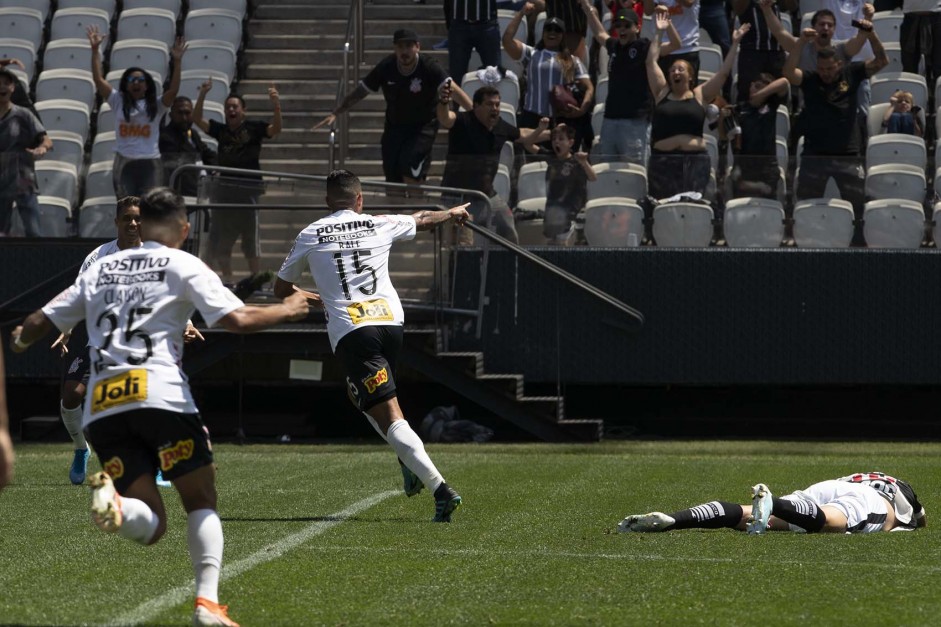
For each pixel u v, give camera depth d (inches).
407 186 1855.3
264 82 2637.8
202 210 1849.2
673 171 1951.3
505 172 1955.0
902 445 1841.8
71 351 1983.3
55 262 1989.4
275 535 987.9
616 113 2052.2
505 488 1306.6
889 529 1003.3
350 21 2304.4
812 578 808.3
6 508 1144.2
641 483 1354.6
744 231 1946.4
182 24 2859.3
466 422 1936.5
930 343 1919.3
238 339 1898.4
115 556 887.7
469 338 1946.4
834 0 2472.9
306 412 2094.0
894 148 1975.9
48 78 2541.8
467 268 1936.5
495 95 1979.6
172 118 2027.6
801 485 1343.5
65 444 1868.8
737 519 960.9
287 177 1857.8
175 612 706.8
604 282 1946.4
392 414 1061.1
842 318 1929.1
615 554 896.9
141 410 647.1
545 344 1942.7
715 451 1755.7
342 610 714.8
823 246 1939.0
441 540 962.7
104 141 2182.6
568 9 2316.7
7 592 762.8
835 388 2062.0
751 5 2226.9
